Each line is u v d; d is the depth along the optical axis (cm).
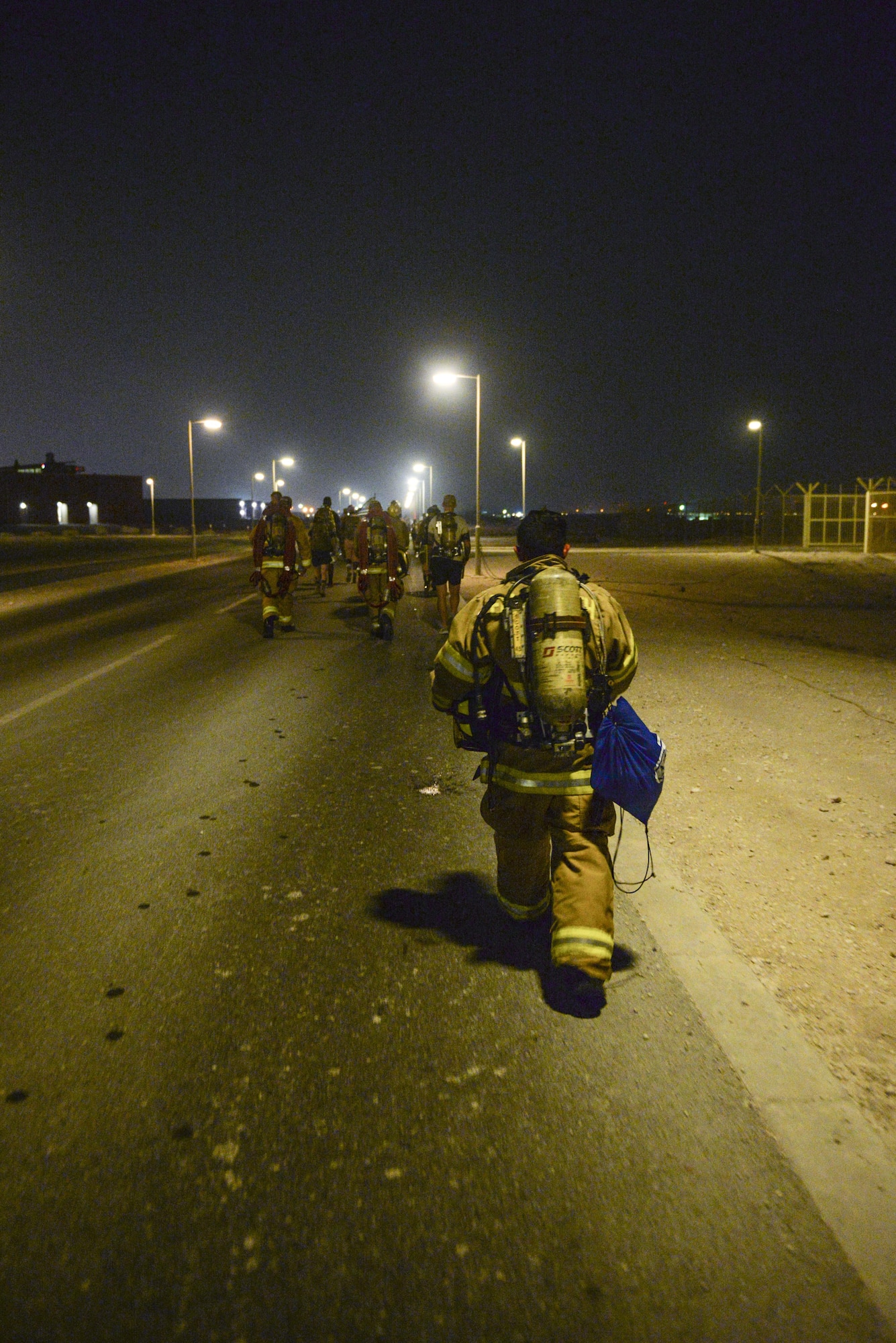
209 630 1454
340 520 2375
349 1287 201
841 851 457
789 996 319
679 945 357
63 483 9669
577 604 309
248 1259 208
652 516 6309
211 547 5466
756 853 456
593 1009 294
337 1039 297
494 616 318
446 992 326
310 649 1238
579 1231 217
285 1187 230
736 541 5575
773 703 825
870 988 324
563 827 317
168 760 660
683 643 1280
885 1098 263
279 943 367
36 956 356
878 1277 204
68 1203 225
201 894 417
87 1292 199
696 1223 219
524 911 358
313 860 462
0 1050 291
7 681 994
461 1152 243
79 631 1462
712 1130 251
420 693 930
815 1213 222
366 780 611
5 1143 247
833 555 3597
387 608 1307
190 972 342
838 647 1236
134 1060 285
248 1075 278
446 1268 206
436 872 446
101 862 457
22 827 511
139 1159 241
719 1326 192
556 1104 263
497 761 325
